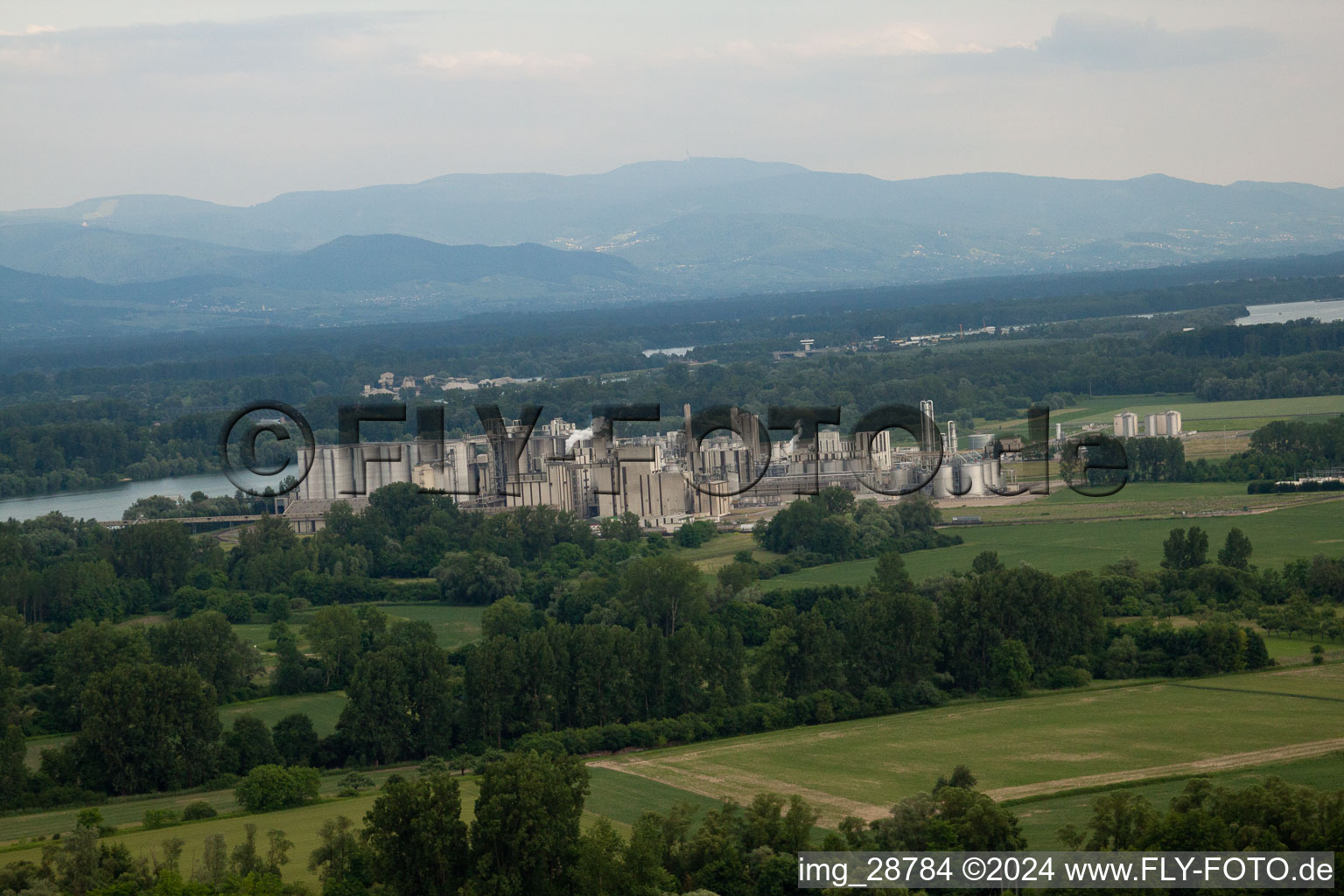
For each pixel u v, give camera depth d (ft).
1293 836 490.49
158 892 513.86
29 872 555.28
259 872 542.57
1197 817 492.95
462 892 533.55
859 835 545.03
